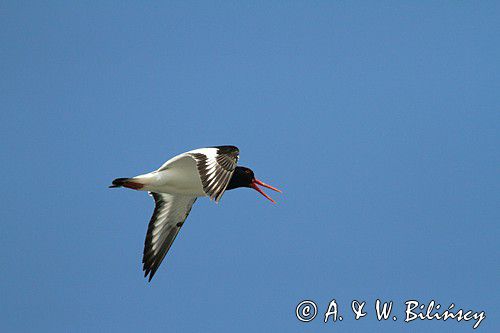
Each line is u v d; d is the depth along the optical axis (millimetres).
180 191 11594
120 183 11344
